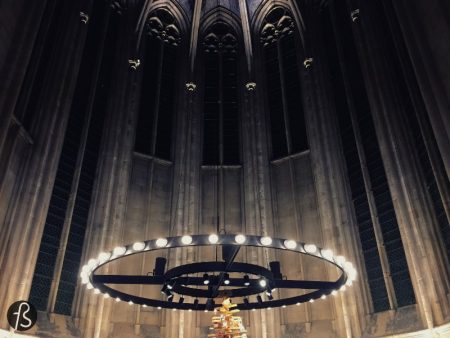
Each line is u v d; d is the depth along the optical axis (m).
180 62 26.73
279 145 24.16
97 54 23.27
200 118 25.05
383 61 19.70
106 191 20.25
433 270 15.23
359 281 18.12
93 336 17.33
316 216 21.14
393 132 17.94
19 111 16.84
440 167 15.64
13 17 15.29
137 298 11.39
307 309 19.17
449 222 14.88
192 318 19.45
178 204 21.86
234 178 23.72
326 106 22.67
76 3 21.33
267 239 9.03
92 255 18.77
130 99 23.03
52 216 18.34
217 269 9.54
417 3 16.17
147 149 23.36
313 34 24.98
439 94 14.55
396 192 17.16
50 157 17.83
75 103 21.12
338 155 21.34
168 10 27.81
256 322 19.31
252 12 28.38
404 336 15.59
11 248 15.46
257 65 26.61
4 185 15.48
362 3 21.59
